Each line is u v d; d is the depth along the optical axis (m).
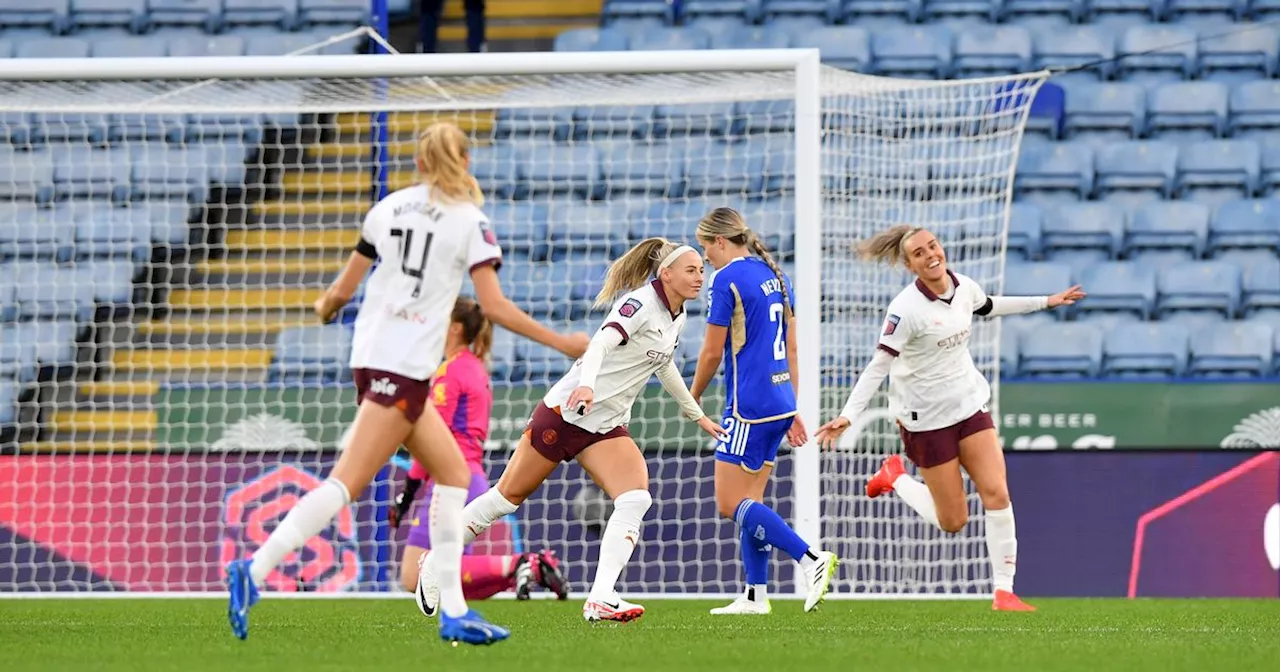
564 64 29.89
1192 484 33.28
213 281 42.81
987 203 40.34
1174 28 51.84
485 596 29.36
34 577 33.88
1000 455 26.39
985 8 53.59
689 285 21.33
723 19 53.84
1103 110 49.22
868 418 34.31
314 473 34.09
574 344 16.59
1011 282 43.16
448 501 16.86
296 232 43.88
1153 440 33.44
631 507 21.62
